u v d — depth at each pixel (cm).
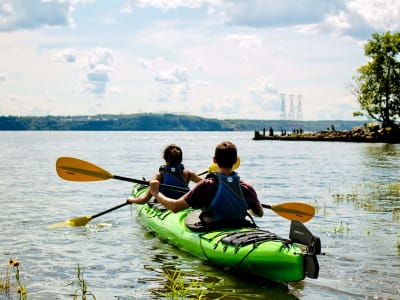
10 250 580
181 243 573
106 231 669
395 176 1364
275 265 463
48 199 916
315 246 441
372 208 814
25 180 1245
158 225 637
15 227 685
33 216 756
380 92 4041
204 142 5544
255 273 481
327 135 4791
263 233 508
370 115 4122
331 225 691
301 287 473
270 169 1605
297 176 1362
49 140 6419
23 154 2673
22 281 487
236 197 523
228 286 477
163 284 481
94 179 603
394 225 690
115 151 3044
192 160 2072
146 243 611
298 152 2753
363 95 4103
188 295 457
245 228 529
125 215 769
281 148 3309
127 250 582
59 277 498
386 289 468
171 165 644
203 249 531
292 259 454
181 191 599
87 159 2172
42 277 498
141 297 452
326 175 1393
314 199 910
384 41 3959
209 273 508
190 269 519
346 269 514
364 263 530
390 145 3675
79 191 1021
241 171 1524
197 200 524
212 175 528
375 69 4003
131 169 1611
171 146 646
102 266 528
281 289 470
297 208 568
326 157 2270
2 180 1244
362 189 1053
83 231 667
